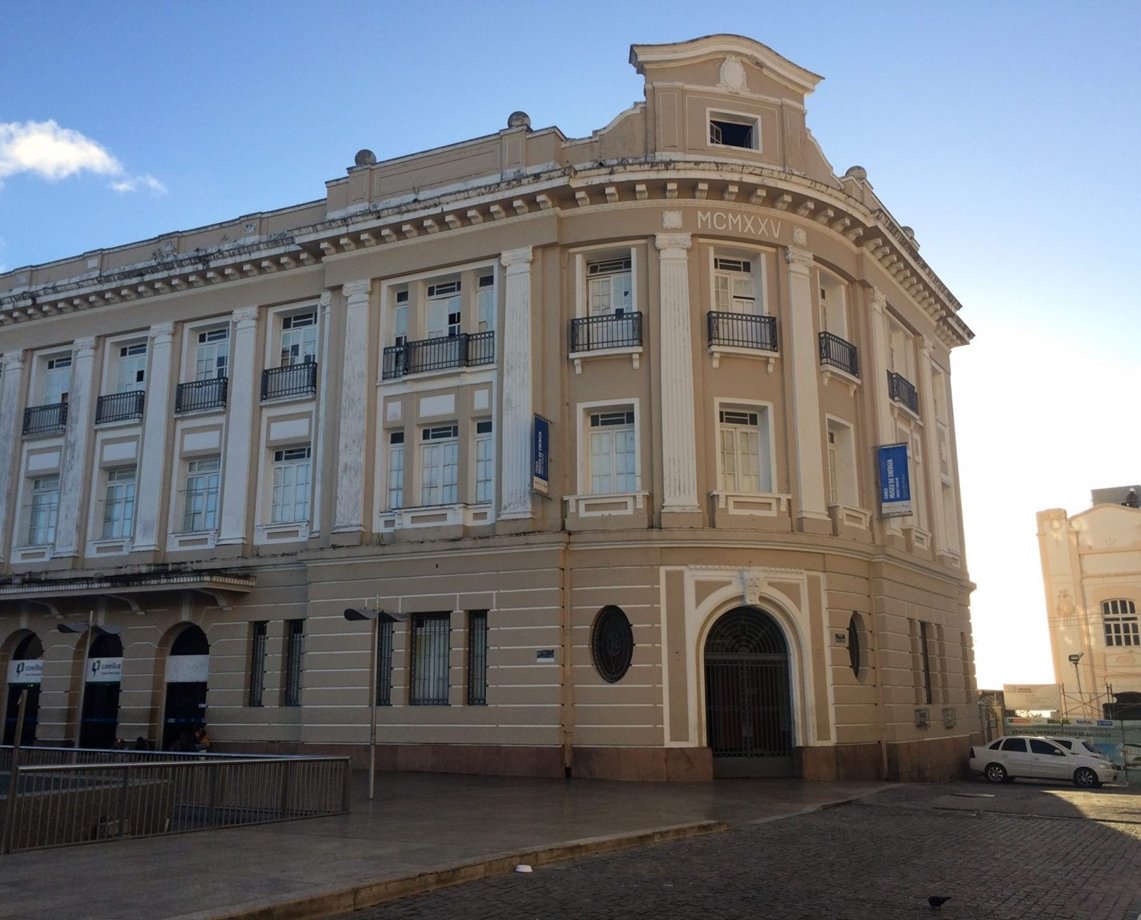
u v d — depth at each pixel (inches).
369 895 344.5
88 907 307.4
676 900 355.3
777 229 921.5
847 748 857.5
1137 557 2049.7
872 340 1003.9
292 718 952.9
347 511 944.3
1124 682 2016.5
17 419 1173.7
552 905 345.1
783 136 951.6
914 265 1099.3
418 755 863.7
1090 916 343.9
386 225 964.6
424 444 948.0
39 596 1053.2
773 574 851.4
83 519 1110.4
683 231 894.4
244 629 995.3
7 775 507.8
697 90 935.0
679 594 829.2
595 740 813.9
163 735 1021.2
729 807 625.3
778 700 850.8
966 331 1306.6
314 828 497.7
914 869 428.1
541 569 849.5
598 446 892.6
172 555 1052.5
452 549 883.4
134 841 448.8
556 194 900.6
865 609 920.3
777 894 368.8
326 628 927.7
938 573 1098.7
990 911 347.3
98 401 1133.7
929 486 1139.3
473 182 949.2
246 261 1051.9
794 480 884.6
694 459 855.1
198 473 1074.7
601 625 839.7
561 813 573.0
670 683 812.6
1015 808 682.2
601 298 920.3
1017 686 2183.8
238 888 337.1
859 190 1064.2
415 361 950.4
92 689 1064.2
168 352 1099.3
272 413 1034.1
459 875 382.9
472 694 870.4
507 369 901.2
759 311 917.2
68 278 1180.5
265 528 1011.3
